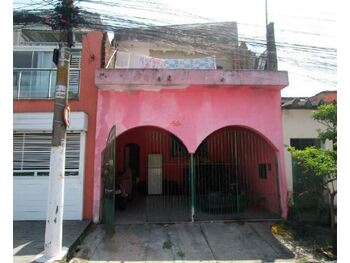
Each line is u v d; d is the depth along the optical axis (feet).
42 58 31.40
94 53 31.40
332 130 25.08
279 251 23.04
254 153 33.35
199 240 24.79
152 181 37.27
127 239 24.80
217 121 30.60
